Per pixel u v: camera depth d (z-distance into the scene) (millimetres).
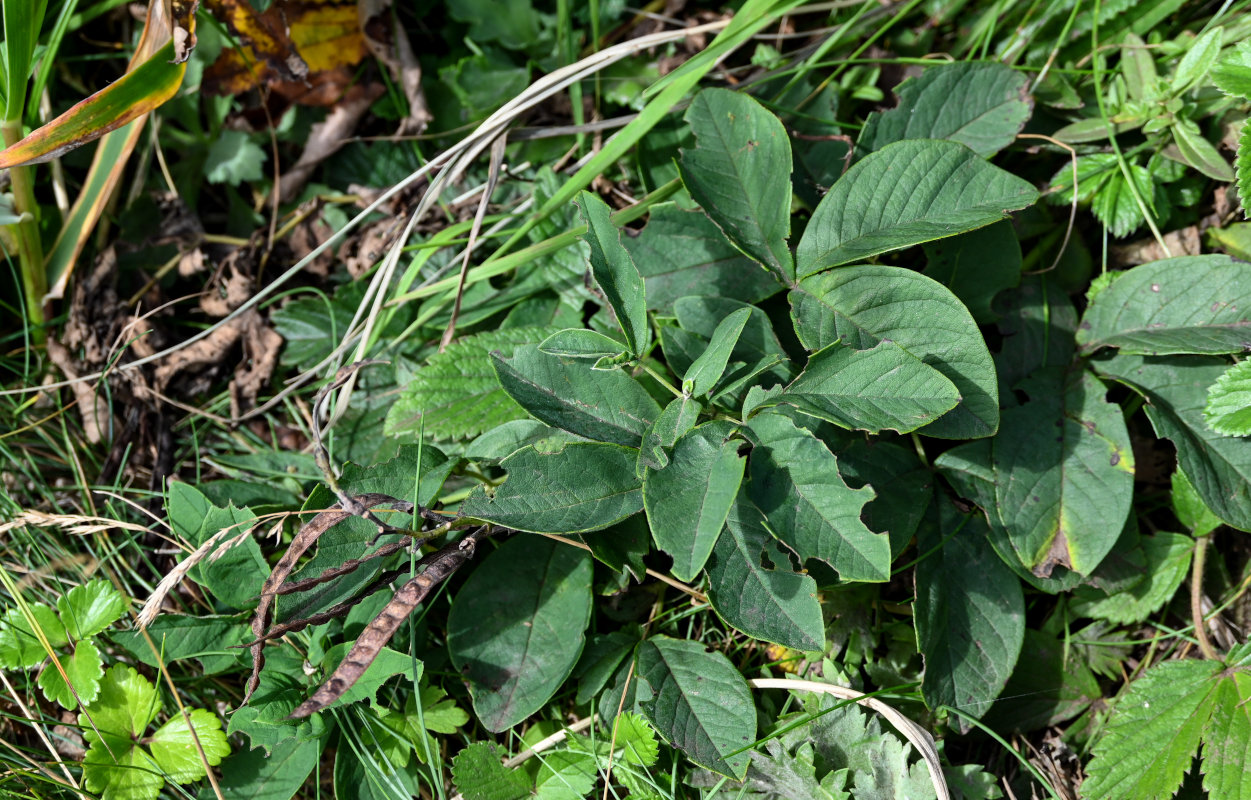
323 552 564
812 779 569
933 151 578
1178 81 602
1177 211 625
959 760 599
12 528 601
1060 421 590
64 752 604
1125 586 592
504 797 577
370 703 578
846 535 541
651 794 573
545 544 595
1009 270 602
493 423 606
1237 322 580
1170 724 578
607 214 562
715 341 555
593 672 589
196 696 606
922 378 542
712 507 532
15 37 588
